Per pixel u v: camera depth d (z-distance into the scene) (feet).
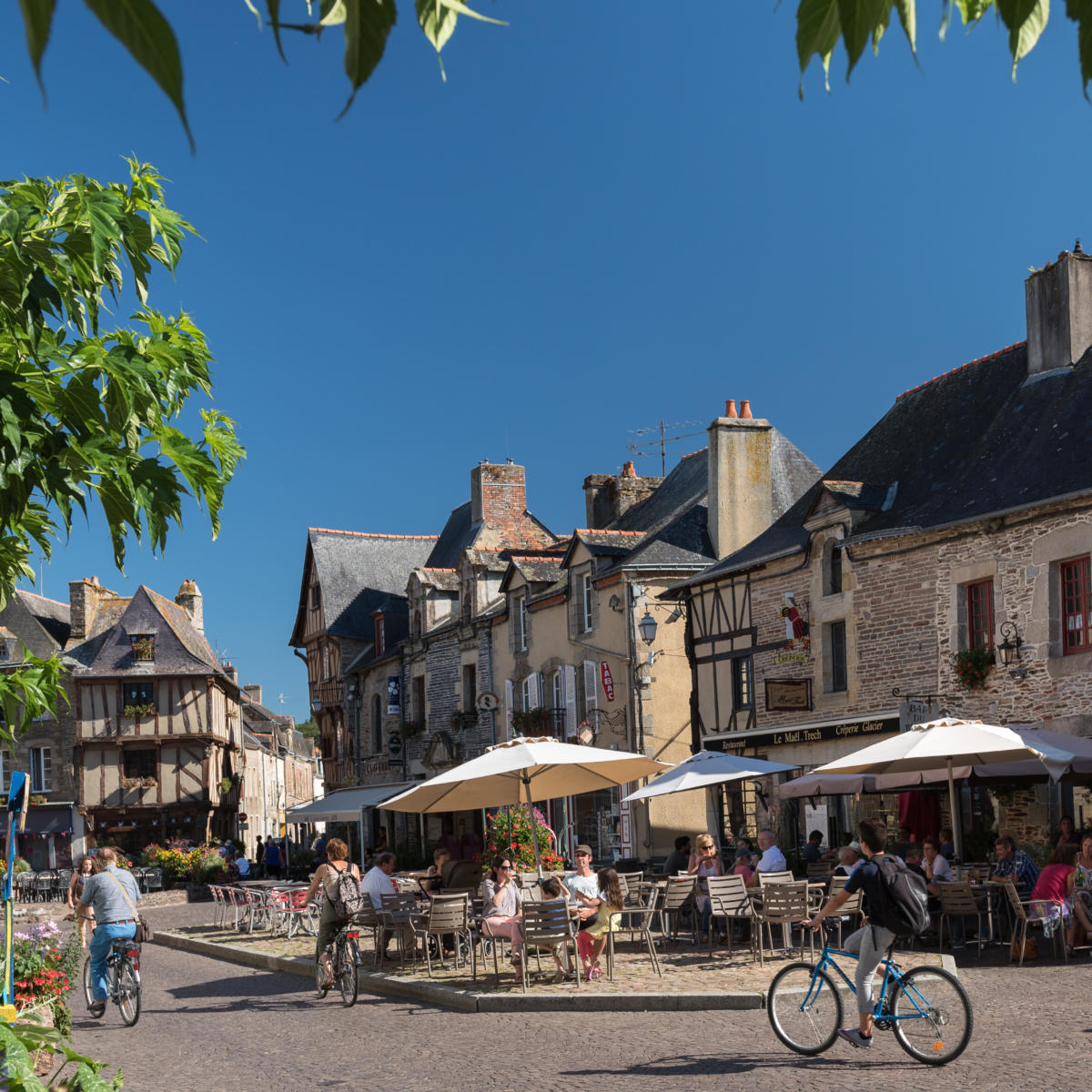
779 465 91.91
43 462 11.23
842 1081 22.70
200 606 171.63
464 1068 26.30
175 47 3.12
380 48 3.66
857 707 61.93
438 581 119.24
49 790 141.69
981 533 54.75
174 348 12.18
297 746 251.80
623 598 83.97
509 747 43.47
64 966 34.32
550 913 36.52
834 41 4.20
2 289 10.94
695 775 51.70
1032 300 60.80
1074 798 50.11
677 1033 28.99
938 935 41.70
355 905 38.60
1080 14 4.00
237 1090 25.39
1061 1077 21.90
